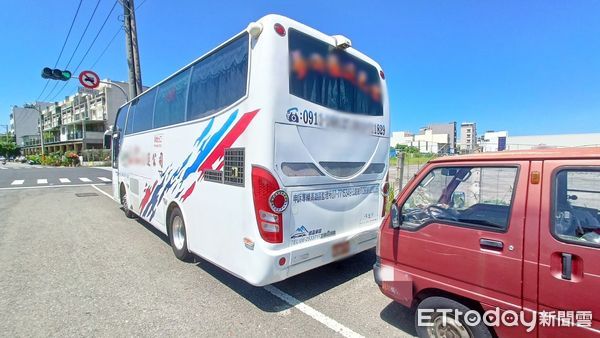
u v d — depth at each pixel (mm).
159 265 4707
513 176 2262
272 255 3127
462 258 2404
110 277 4254
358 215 4168
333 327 3039
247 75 3268
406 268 2791
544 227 2041
